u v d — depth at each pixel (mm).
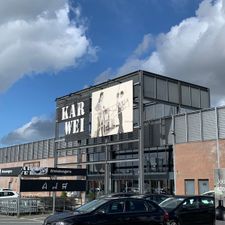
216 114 33094
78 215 13234
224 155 31922
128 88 37156
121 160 37406
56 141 47281
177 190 35281
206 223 17766
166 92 39125
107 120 39156
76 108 44531
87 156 46250
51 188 30734
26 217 28484
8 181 61344
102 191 41875
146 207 14320
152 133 39062
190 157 34719
